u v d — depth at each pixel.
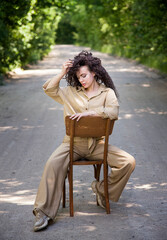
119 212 3.96
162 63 18.66
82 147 3.89
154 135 7.26
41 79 16.89
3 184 4.84
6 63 17.91
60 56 34.16
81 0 33.34
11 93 13.01
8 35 16.91
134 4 19.97
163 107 10.14
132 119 8.71
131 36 21.64
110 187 3.92
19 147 6.53
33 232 3.53
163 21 17.55
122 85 14.68
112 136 7.21
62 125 8.15
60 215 3.92
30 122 8.50
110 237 3.40
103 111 3.68
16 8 16.69
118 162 3.78
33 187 4.71
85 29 57.88
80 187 4.72
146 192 4.52
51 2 20.17
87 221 3.75
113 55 35.22
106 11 32.88
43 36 29.33
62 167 3.75
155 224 3.66
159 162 5.65
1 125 8.24
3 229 3.60
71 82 3.99
